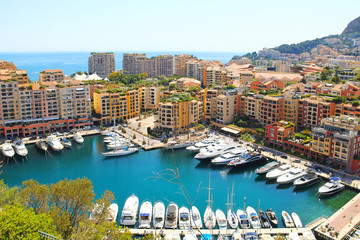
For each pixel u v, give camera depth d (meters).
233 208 121.75
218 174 156.50
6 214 61.59
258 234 102.00
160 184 144.50
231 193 135.12
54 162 174.12
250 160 165.75
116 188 140.38
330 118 162.88
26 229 59.09
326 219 112.38
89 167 166.38
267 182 146.62
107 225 67.56
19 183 147.38
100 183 146.00
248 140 197.88
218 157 171.75
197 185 143.50
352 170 151.25
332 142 156.00
